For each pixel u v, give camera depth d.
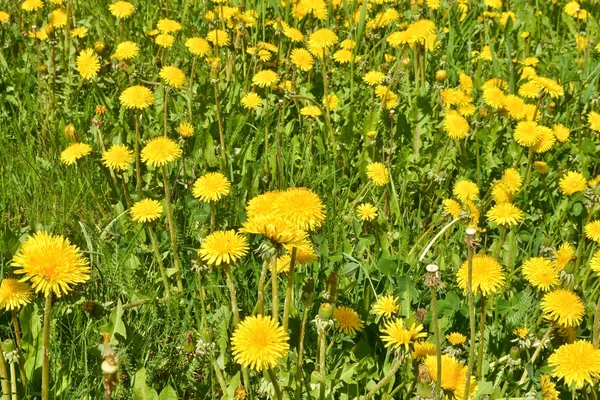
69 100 2.00
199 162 1.88
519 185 1.81
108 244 1.68
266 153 1.87
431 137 1.97
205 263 1.53
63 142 1.87
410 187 1.88
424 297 1.62
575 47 2.58
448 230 1.78
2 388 1.42
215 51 2.09
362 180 1.89
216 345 1.51
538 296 1.57
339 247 1.73
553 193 1.92
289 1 2.28
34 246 1.36
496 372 1.54
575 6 2.58
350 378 1.50
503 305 1.61
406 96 2.06
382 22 2.25
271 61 2.20
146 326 1.57
